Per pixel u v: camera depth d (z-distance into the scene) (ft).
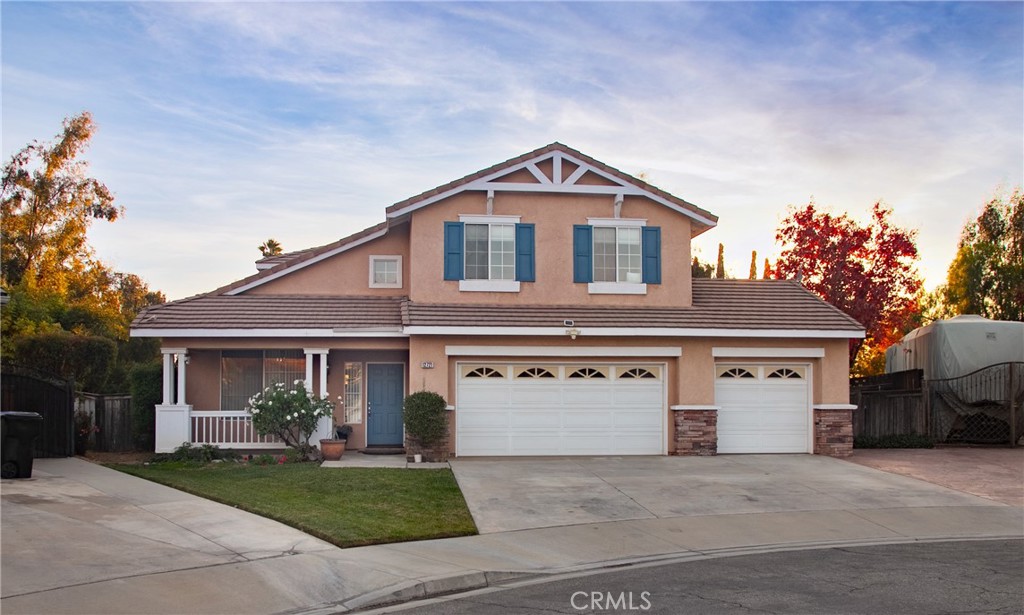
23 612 26.40
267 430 62.59
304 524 39.83
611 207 70.13
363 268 72.95
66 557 32.55
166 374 64.18
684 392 67.15
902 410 77.71
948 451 72.38
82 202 124.88
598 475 57.00
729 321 67.51
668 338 67.31
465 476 55.72
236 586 30.50
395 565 33.96
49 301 101.96
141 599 28.43
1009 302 123.13
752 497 50.85
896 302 105.91
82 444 64.08
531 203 69.31
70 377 62.49
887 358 98.73
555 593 31.14
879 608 29.01
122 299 143.95
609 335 65.92
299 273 72.59
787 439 69.21
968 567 35.86
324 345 65.87
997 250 126.21
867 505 49.62
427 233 68.18
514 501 48.37
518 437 66.59
